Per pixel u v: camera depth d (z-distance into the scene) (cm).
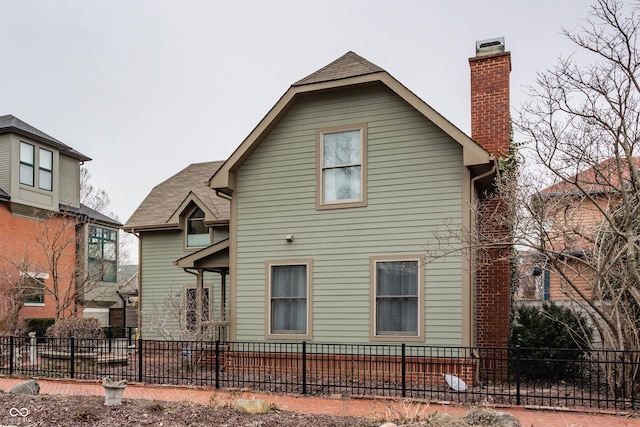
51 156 2569
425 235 1153
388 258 1177
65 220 2364
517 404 879
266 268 1281
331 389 1020
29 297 2331
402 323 1157
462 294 1107
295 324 1249
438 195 1152
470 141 1098
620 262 969
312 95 1284
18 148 2370
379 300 1181
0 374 1255
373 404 884
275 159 1305
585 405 877
